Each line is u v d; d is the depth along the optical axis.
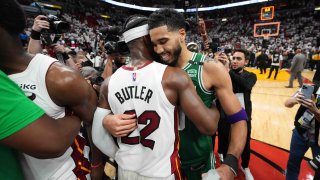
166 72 0.95
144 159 0.99
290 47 17.55
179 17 1.14
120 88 1.00
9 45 0.74
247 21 28.72
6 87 0.59
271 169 2.92
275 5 28.06
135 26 1.01
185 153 1.33
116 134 0.97
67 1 24.67
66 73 0.85
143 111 0.96
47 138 0.64
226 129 2.53
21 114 0.59
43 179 0.93
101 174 1.30
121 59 2.01
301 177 2.67
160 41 1.06
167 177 0.98
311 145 2.01
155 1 32.19
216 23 31.03
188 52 1.30
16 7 0.71
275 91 8.12
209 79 1.23
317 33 20.97
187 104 0.94
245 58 2.57
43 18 1.70
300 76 8.41
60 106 0.87
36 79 0.81
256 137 4.00
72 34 17.36
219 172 1.00
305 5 26.03
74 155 1.01
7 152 0.75
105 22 27.66
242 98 2.48
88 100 0.98
